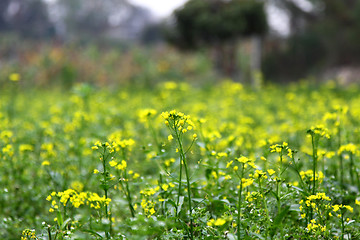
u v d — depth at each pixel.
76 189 4.48
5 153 5.09
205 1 22.92
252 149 5.92
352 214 3.91
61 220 3.25
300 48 30.44
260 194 3.31
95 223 3.33
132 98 14.43
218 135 4.59
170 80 25.47
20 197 4.71
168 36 23.95
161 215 3.39
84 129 7.75
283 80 30.47
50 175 4.68
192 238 3.24
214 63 28.86
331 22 29.53
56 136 6.84
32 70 26.03
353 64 28.78
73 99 10.62
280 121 9.91
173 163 4.06
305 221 3.50
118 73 27.81
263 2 22.59
